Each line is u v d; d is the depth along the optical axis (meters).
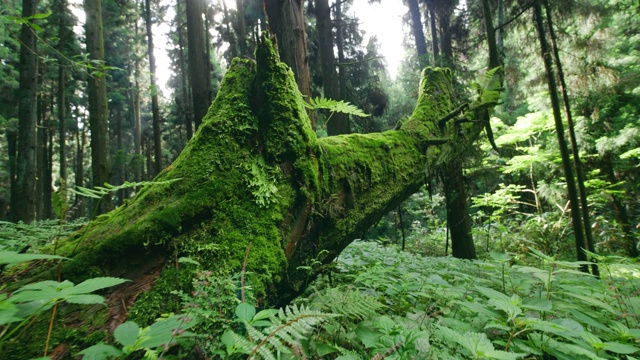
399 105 11.64
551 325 1.35
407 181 2.96
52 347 1.16
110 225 1.66
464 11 8.86
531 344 1.63
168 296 1.44
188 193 1.71
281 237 1.87
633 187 10.76
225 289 1.45
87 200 19.22
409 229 12.76
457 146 3.85
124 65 21.48
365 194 2.55
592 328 2.00
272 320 1.21
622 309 2.05
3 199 15.69
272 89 2.09
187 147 1.98
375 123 10.30
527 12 7.49
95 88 6.30
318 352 1.45
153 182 1.82
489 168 6.97
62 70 14.40
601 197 9.55
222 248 1.63
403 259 4.00
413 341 1.28
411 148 3.12
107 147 6.42
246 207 1.80
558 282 2.67
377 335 1.59
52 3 10.59
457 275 3.10
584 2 7.49
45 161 17.17
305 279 2.10
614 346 1.37
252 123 2.02
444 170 4.59
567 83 8.00
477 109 4.02
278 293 1.89
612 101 8.99
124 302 1.38
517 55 8.65
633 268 2.46
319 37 6.79
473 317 2.08
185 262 1.55
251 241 1.72
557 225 8.20
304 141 2.11
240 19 10.43
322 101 2.88
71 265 1.46
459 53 9.48
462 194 6.39
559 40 7.44
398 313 2.22
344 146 2.56
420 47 9.19
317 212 2.12
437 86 3.91
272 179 1.95
